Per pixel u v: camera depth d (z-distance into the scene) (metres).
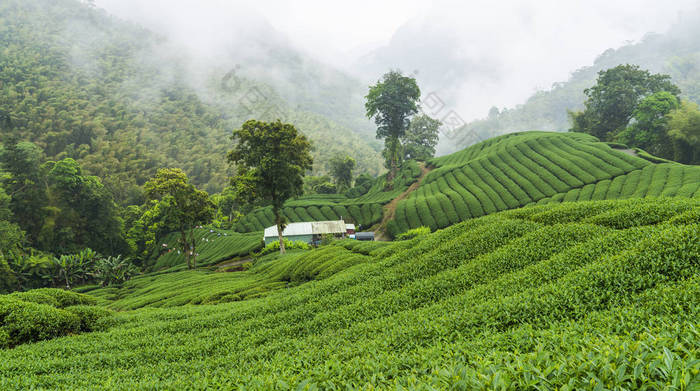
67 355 14.87
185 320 19.14
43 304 19.95
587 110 102.56
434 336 9.78
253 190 52.69
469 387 4.44
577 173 65.81
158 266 85.31
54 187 79.00
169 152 173.38
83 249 77.56
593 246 13.89
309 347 12.06
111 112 184.62
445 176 88.94
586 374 4.30
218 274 47.50
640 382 3.96
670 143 75.19
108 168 132.75
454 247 19.58
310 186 141.62
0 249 60.88
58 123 147.00
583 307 9.27
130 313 24.22
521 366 4.56
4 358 14.04
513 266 15.02
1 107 142.00
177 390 8.43
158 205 86.56
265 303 20.55
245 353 12.75
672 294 8.02
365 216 89.69
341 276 22.73
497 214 23.86
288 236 73.50
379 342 10.17
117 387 9.38
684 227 12.18
